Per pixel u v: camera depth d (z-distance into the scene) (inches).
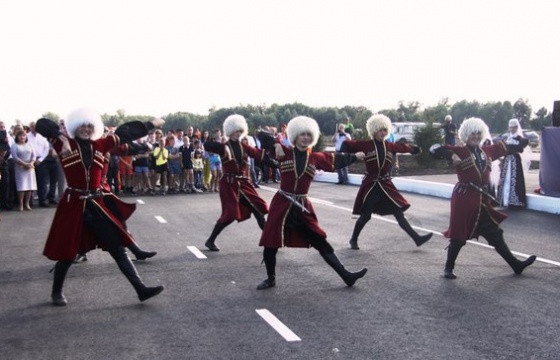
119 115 1357.0
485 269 318.7
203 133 822.5
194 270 321.1
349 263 334.3
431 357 198.5
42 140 606.5
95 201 252.2
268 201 633.0
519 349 205.3
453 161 299.1
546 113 2110.0
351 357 198.8
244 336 219.1
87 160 251.0
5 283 298.4
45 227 475.2
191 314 245.3
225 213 366.9
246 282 295.4
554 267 323.3
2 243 406.6
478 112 2251.5
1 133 582.2
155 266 331.0
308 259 345.4
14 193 605.9
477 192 297.4
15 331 226.8
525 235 420.2
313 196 671.8
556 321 233.6
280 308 252.4
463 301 260.2
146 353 203.5
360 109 1989.4
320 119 2007.9
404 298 265.3
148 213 547.5
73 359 199.0
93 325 232.8
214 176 764.6
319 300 263.6
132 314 246.2
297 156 279.0
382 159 369.1
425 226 459.8
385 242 396.5
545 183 583.5
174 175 746.8
